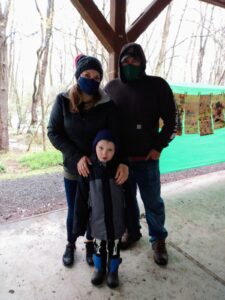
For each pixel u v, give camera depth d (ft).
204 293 5.41
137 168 6.22
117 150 5.13
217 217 8.76
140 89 5.73
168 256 6.61
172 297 5.29
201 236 7.59
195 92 10.68
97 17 7.39
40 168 16.43
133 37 8.12
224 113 11.96
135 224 5.34
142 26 8.16
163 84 5.77
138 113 5.75
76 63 4.98
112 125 5.09
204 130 11.53
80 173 5.06
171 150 11.01
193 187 11.42
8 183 12.91
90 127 5.03
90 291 5.39
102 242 5.43
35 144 25.04
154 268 6.15
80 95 4.92
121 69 5.74
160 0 8.22
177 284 5.65
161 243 6.48
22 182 13.10
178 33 33.47
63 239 7.18
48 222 8.09
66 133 5.39
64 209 9.02
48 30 23.52
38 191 11.67
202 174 13.79
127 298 5.24
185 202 9.89
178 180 12.46
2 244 6.86
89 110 5.01
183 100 10.44
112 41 7.79
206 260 6.49
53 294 5.29
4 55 21.54
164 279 5.80
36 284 5.53
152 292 5.41
